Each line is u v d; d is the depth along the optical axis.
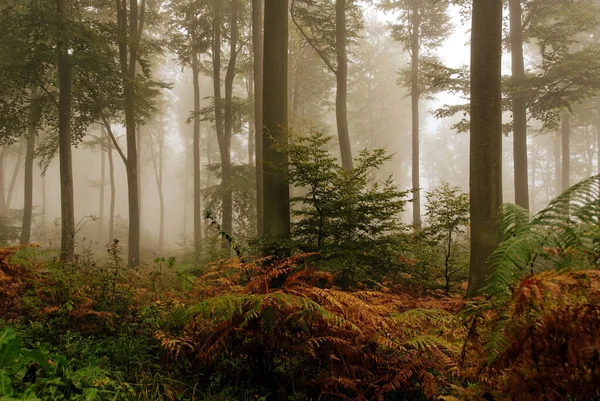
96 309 4.43
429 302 4.61
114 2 19.48
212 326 3.33
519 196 13.77
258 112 14.59
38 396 2.18
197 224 21.66
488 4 6.37
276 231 7.12
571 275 1.64
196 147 22.59
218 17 19.11
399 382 2.97
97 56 14.16
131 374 3.11
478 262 6.06
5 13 13.53
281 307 3.02
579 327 1.61
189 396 2.95
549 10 14.98
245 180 18.23
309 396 2.99
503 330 1.88
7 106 14.80
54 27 13.16
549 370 1.70
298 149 6.36
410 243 6.55
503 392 1.92
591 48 13.34
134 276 6.32
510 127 14.49
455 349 2.65
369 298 3.68
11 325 3.53
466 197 7.00
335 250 6.05
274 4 7.64
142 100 16.27
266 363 3.22
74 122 16.08
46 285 4.50
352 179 6.45
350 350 2.95
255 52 15.02
